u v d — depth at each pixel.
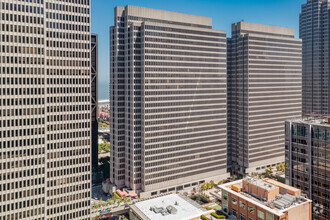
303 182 121.06
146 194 190.00
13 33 117.75
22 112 119.88
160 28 191.75
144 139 189.25
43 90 124.25
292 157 125.69
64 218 141.00
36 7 122.12
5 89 116.31
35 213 124.38
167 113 197.50
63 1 141.12
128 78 194.12
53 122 137.62
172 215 140.38
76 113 143.50
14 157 118.69
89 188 147.12
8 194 117.94
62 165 140.00
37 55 122.62
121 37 197.50
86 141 146.00
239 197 106.50
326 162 111.00
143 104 188.50
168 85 196.75
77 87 144.00
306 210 98.25
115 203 175.12
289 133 126.12
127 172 199.12
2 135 115.88
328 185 110.62
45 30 125.94
